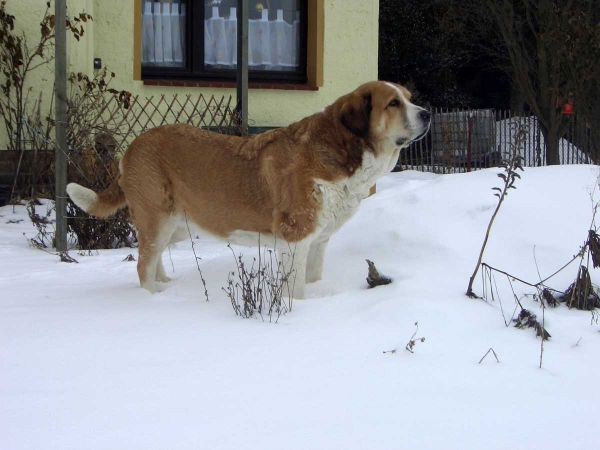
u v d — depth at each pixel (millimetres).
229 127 7387
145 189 5352
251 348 4512
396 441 3857
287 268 5215
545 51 13086
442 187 5906
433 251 5422
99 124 7160
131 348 4500
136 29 8188
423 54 17078
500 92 18781
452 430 3930
